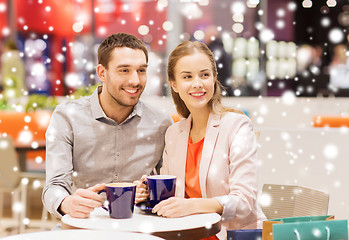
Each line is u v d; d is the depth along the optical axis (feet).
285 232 4.51
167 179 5.02
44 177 12.02
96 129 6.68
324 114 20.61
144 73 6.41
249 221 5.87
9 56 19.53
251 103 22.20
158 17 27.63
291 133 9.92
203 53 5.96
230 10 27.84
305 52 24.52
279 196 6.55
